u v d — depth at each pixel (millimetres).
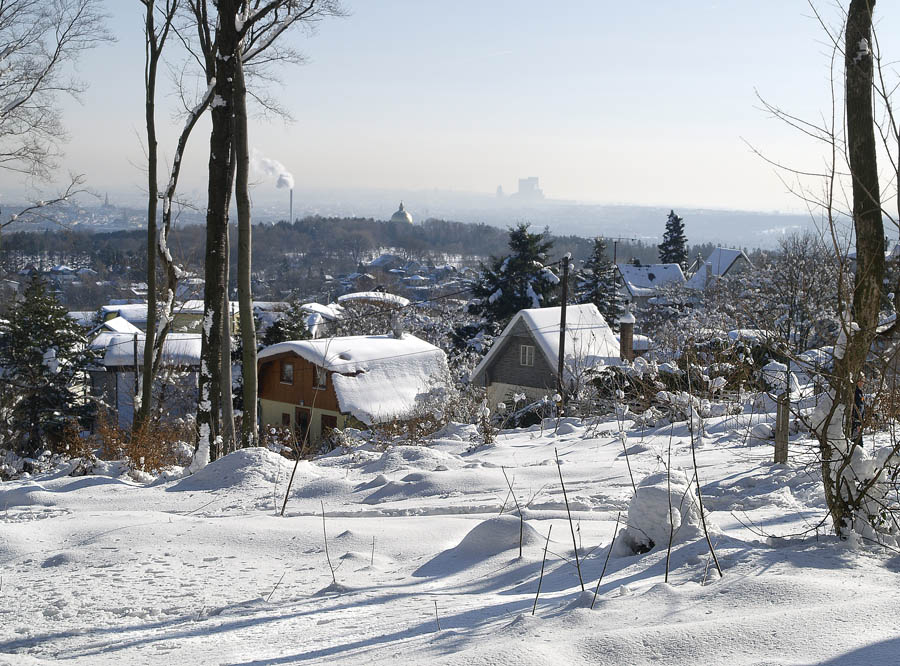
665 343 21156
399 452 13297
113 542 7832
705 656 2969
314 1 17922
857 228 5098
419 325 52969
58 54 21406
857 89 5242
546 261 47312
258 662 3805
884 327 5207
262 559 7137
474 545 6527
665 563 4883
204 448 15070
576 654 3068
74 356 38125
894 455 5008
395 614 4688
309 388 34312
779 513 6594
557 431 17375
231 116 15398
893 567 4301
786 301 19422
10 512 10641
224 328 15539
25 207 22312
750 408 14453
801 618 3252
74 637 4969
